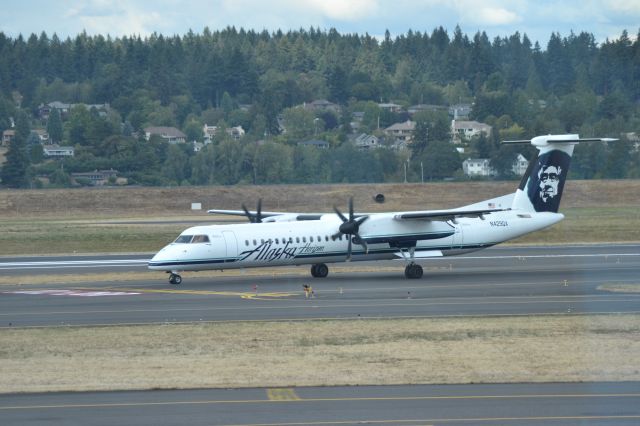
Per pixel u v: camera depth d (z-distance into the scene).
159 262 135.50
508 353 85.31
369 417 62.91
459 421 61.75
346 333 95.06
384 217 146.50
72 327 99.56
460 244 151.50
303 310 109.75
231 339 92.50
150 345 90.06
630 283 133.50
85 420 63.16
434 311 108.12
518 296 120.38
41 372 79.06
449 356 84.31
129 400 68.69
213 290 130.62
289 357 84.44
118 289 133.50
